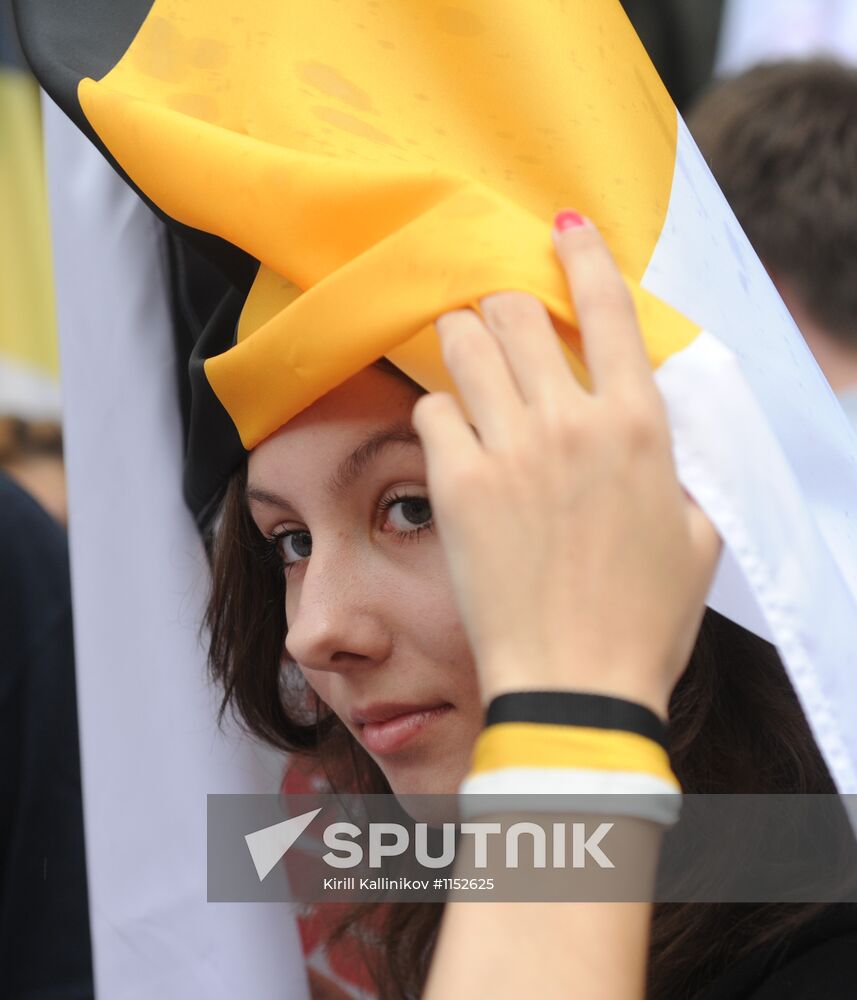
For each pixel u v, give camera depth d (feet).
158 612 14.53
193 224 10.68
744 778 11.07
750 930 10.91
